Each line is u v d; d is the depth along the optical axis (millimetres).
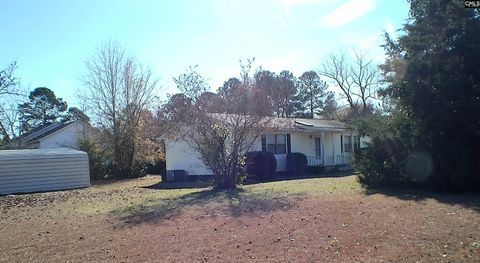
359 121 15031
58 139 38125
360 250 6254
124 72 31516
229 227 8297
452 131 11977
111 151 30312
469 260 5570
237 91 15625
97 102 31156
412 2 13367
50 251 7125
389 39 18297
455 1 11914
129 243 7391
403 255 5898
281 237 7270
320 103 61719
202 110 15469
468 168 11656
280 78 53625
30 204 14547
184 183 21703
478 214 8375
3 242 8039
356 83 47969
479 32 11672
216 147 15617
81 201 14508
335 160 29562
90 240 7805
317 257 6027
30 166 20062
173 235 7832
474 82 11836
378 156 13477
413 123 12766
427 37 12398
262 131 16109
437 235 6855
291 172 25562
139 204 12445
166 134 17969
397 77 14406
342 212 9266
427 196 11172
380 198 11016
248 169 20781
